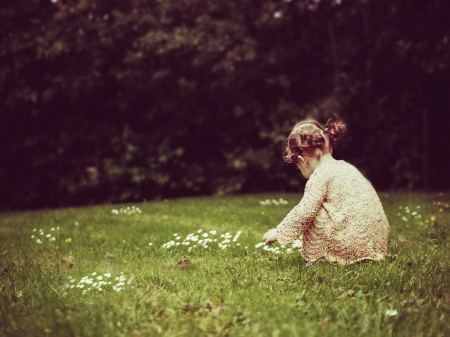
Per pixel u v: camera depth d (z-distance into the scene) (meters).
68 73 11.43
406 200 8.23
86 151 11.95
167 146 11.55
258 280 3.41
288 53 11.54
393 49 10.80
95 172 11.53
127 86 11.55
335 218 3.63
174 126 11.79
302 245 3.81
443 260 4.01
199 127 12.12
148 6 12.17
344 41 11.53
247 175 11.69
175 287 3.34
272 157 11.48
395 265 3.59
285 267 3.78
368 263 3.61
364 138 11.51
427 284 3.21
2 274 4.09
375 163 11.30
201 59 11.34
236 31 11.33
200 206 8.46
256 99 12.14
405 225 5.88
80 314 2.76
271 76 11.72
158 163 11.52
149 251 4.77
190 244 4.98
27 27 11.58
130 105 11.90
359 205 3.62
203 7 11.77
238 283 3.32
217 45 11.12
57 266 4.19
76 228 6.66
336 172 3.69
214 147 12.49
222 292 3.15
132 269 4.05
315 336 2.33
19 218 7.99
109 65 11.88
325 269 3.53
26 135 11.66
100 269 4.11
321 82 11.99
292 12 11.80
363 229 3.60
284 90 11.93
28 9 11.50
